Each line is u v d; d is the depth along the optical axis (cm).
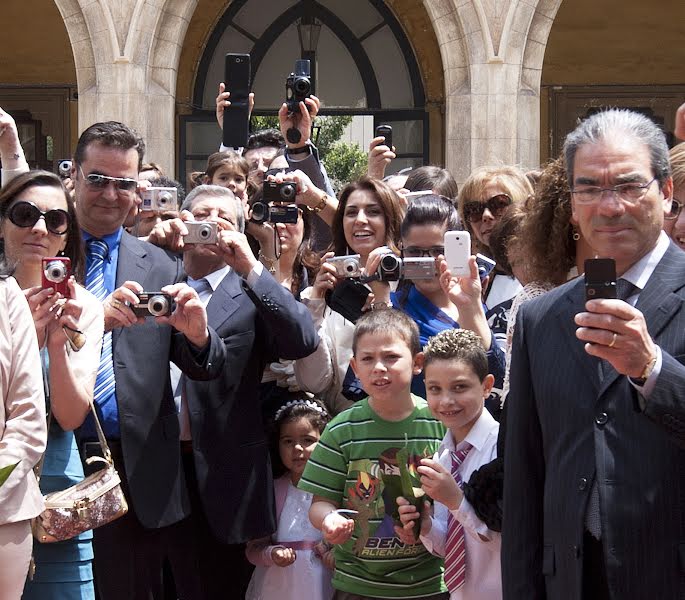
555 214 398
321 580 538
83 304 455
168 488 500
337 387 571
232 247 517
